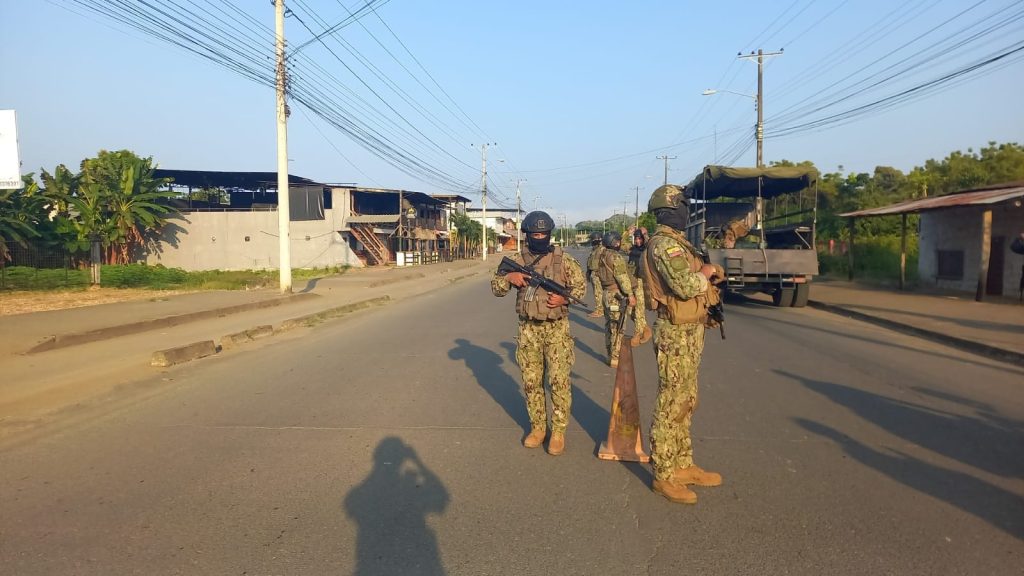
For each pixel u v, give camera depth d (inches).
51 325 462.6
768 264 627.5
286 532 148.3
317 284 1034.7
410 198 1920.5
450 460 196.1
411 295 841.5
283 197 779.4
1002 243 689.0
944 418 241.9
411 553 138.4
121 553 138.3
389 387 291.7
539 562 134.6
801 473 185.0
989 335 424.5
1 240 855.1
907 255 989.8
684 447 175.8
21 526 151.4
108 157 1269.7
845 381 304.8
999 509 160.6
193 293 798.5
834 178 1348.4
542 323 198.1
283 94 761.6
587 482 178.5
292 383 301.0
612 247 332.5
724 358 362.6
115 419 241.6
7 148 450.9
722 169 660.7
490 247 3371.1
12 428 229.0
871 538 145.2
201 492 171.5
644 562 134.6
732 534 147.1
